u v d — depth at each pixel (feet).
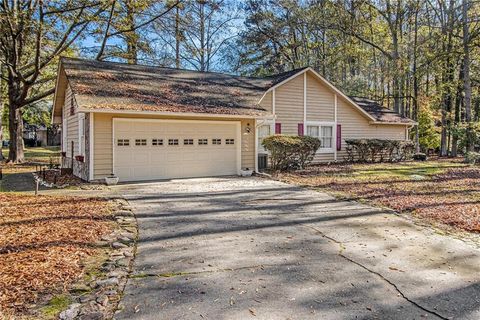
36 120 108.06
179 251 15.20
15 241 15.34
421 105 78.74
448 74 77.00
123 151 36.27
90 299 10.59
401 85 80.02
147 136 37.50
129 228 18.48
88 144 34.83
